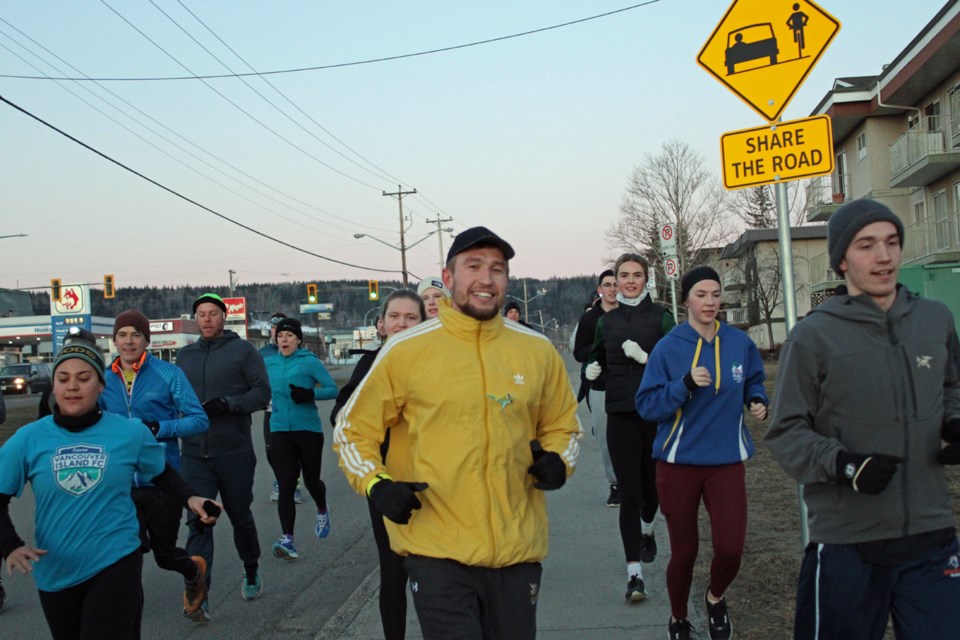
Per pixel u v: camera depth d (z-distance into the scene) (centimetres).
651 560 622
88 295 4356
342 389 517
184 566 541
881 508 308
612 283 788
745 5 529
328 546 794
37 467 388
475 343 347
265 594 646
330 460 1364
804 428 322
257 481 1195
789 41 518
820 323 322
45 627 595
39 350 8031
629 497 555
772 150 513
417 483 327
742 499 463
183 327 7269
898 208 3188
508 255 350
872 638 316
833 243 329
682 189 5300
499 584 336
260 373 652
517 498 343
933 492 312
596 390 794
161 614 605
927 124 2909
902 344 312
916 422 310
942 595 305
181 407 555
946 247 2811
